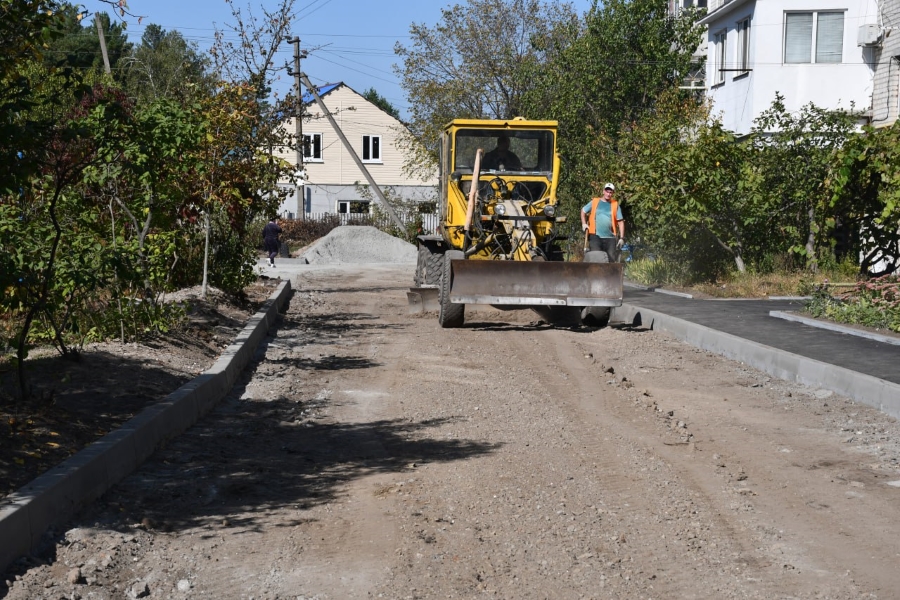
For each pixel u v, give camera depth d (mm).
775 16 27391
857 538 5863
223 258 17609
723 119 30391
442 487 6832
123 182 11906
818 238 19828
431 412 9344
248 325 13938
